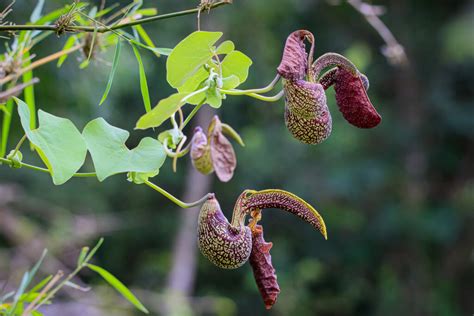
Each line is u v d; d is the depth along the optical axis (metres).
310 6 10.69
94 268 1.99
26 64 2.22
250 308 10.81
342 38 11.07
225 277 10.87
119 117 8.39
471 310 11.50
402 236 11.14
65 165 1.74
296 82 1.67
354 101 1.74
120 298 7.43
